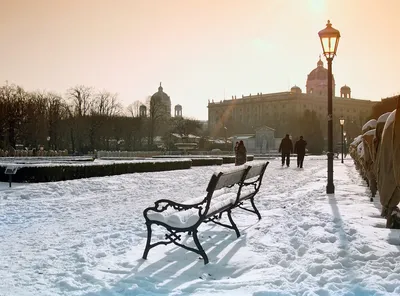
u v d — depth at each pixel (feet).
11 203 44.70
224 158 154.61
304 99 479.41
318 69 518.78
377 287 16.66
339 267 19.75
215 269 21.20
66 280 18.81
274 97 495.00
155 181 70.23
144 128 355.97
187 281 19.24
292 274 19.34
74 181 60.95
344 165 135.33
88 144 309.83
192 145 267.39
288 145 120.57
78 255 23.08
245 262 22.00
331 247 23.03
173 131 378.32
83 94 293.64
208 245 25.76
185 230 22.49
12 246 25.68
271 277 19.02
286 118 468.34
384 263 20.07
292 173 92.58
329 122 52.26
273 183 67.46
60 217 36.63
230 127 480.64
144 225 31.96
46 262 21.98
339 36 52.65
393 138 23.07
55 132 263.90
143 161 89.15
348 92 557.74
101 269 20.92
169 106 558.15
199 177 80.59
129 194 54.13
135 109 379.76
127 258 22.95
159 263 22.15
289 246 24.68
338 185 62.54
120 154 234.79
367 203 41.27
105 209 41.32
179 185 66.39
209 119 559.38
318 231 27.04
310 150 335.47
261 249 24.35
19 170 64.39
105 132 297.12
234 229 28.07
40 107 250.57
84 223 33.55
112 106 306.96
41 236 28.63
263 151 350.84
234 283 18.42
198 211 24.03
